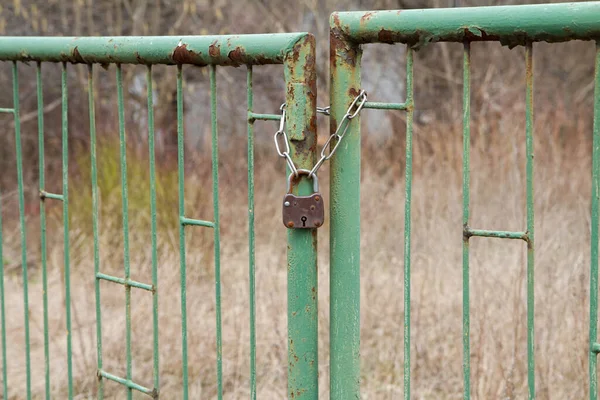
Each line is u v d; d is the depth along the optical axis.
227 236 6.49
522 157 6.21
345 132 2.11
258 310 5.09
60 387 4.49
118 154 6.62
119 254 5.95
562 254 5.24
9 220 8.05
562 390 4.11
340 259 2.16
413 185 7.07
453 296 5.23
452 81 9.64
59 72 9.36
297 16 9.80
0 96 9.27
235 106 9.99
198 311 5.07
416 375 4.57
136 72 9.05
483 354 4.07
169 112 8.97
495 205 5.99
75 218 6.42
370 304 5.28
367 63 10.52
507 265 5.27
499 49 9.63
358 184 2.14
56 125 9.40
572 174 7.05
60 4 9.08
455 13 1.92
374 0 10.20
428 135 8.17
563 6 1.80
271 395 4.32
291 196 2.11
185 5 8.62
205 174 7.29
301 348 2.21
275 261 5.92
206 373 4.59
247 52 2.19
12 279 6.44
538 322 4.58
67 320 2.86
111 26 9.08
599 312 4.31
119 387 4.46
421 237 6.23
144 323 4.99
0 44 2.96
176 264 5.62
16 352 5.08
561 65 10.75
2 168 9.15
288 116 2.11
